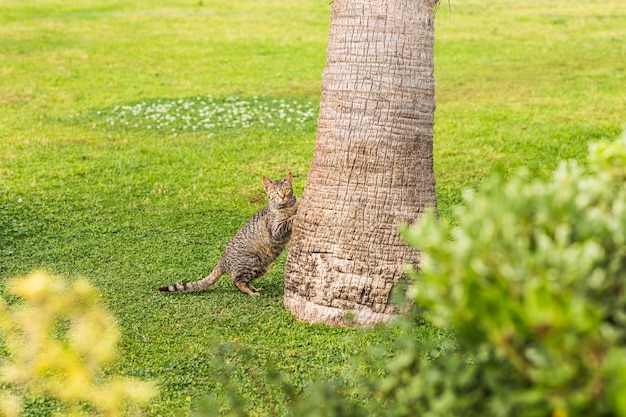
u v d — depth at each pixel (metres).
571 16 40.41
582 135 20.05
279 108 23.86
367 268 9.34
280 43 35.47
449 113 23.19
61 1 46.47
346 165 9.38
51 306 4.75
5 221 14.28
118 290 11.05
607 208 4.21
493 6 43.75
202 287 11.10
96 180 17.22
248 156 19.27
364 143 9.29
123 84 27.89
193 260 12.59
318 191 9.60
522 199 4.07
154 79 28.70
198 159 18.92
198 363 8.51
